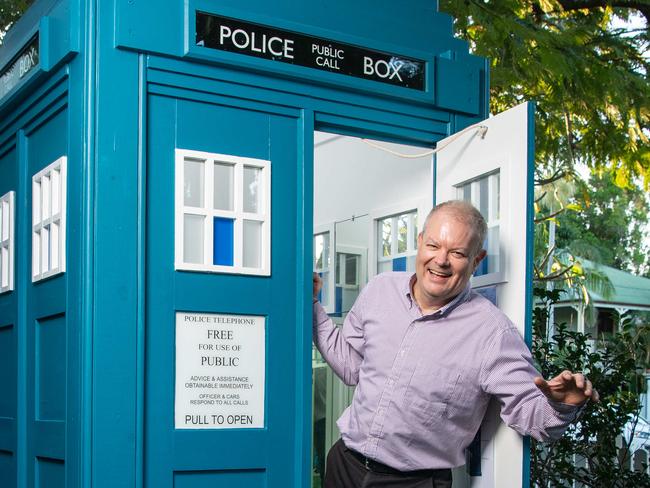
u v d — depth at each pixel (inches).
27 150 148.3
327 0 140.9
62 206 128.1
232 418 128.9
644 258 1305.4
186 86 128.1
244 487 129.5
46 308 134.3
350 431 126.2
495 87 236.7
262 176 133.9
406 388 120.8
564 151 276.1
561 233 1145.4
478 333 119.9
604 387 241.3
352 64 140.3
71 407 120.3
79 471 117.3
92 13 122.3
